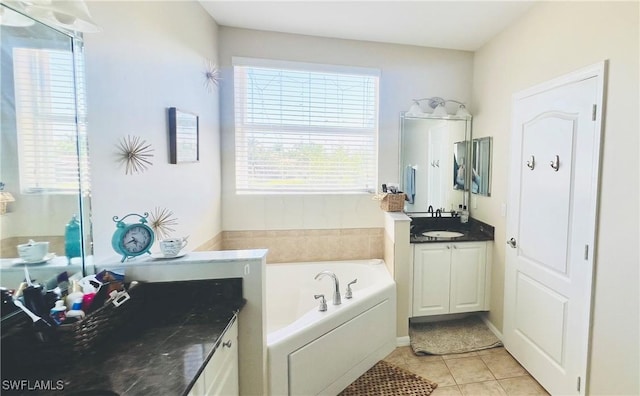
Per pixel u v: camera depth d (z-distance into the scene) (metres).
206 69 2.46
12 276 1.02
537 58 2.16
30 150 1.07
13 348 0.96
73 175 1.23
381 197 2.85
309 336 1.83
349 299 2.21
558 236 1.94
